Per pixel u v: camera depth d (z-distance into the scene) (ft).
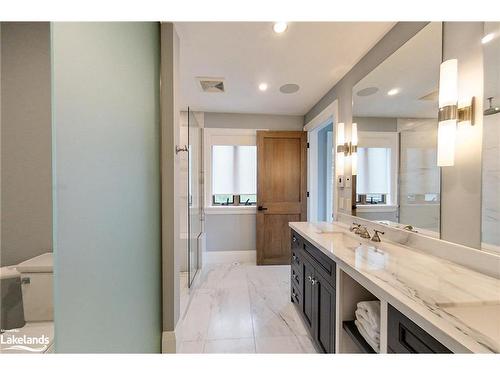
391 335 2.85
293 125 12.36
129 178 3.81
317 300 5.43
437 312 2.37
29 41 2.11
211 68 7.36
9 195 2.07
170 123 5.42
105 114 3.09
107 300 3.10
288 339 5.95
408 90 4.96
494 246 3.26
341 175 7.93
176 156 5.66
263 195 11.79
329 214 12.76
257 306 7.61
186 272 10.28
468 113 3.60
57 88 2.19
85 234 2.62
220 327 6.47
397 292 2.81
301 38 5.85
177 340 5.52
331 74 7.77
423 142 4.56
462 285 2.97
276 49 6.35
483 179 3.39
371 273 3.42
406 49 5.01
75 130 2.46
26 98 2.10
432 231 4.35
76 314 2.46
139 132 4.25
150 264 4.79
